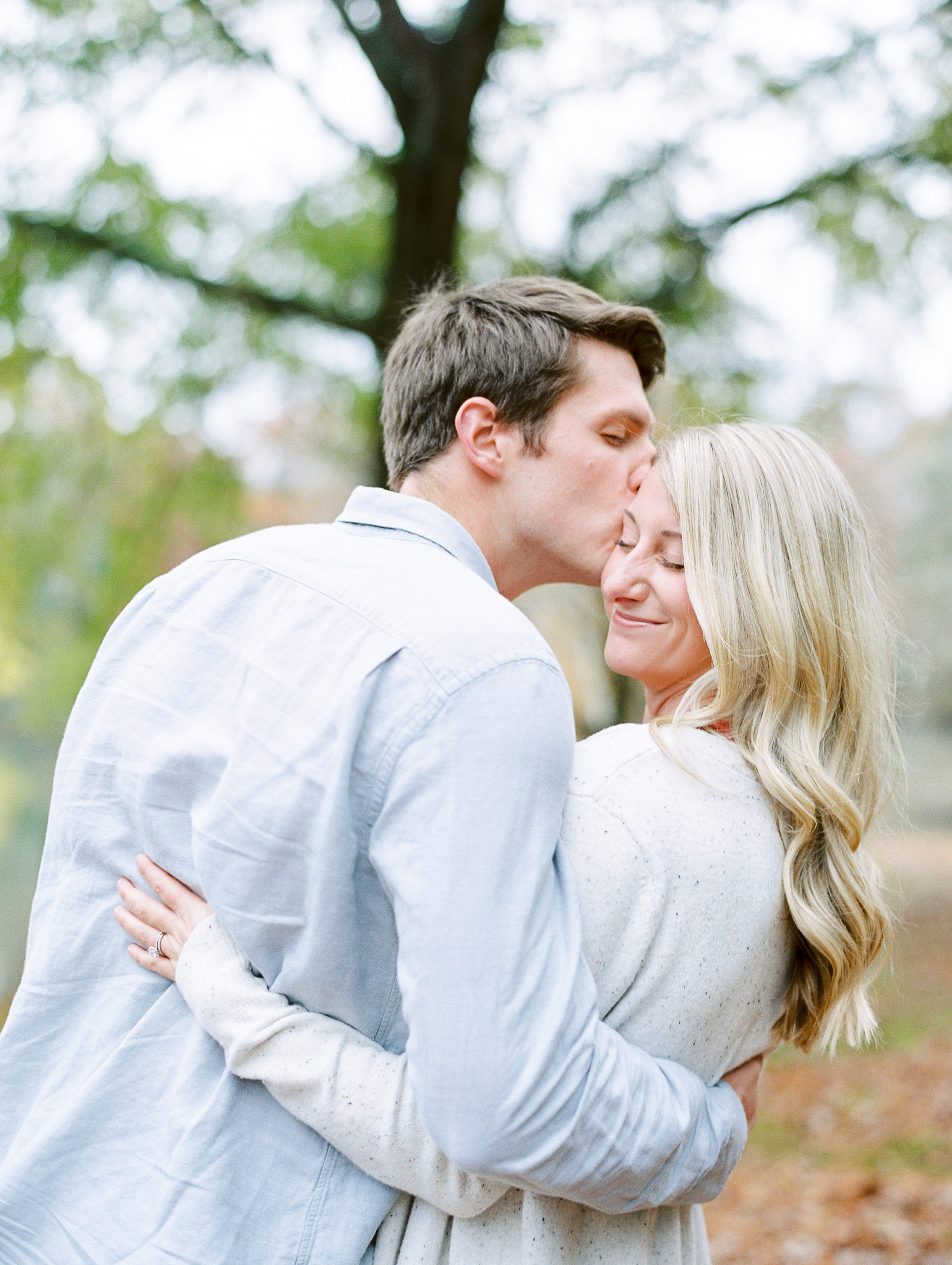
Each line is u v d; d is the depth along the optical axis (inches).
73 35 203.3
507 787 37.7
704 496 49.6
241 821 40.9
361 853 40.3
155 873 44.8
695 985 42.7
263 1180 41.1
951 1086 212.1
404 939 37.2
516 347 57.6
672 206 232.7
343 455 276.5
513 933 36.2
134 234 230.1
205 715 44.6
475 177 241.1
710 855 42.9
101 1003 45.8
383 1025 42.0
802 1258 149.0
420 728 38.8
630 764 44.0
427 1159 39.1
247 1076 40.9
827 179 225.1
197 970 41.8
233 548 48.3
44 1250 41.8
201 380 241.9
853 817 46.4
